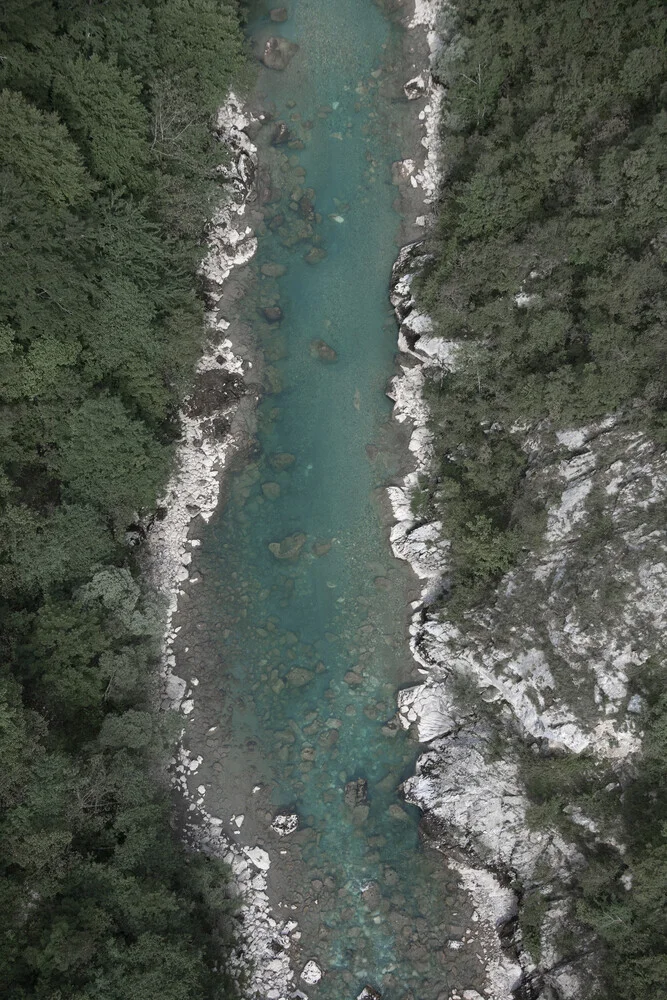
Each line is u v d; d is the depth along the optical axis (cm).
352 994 2495
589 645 2381
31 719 2173
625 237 2362
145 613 2566
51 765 2169
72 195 2250
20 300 2214
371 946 2533
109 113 2275
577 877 2408
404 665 2698
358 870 2588
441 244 2664
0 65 2131
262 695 2700
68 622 2330
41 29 2178
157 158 2506
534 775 2456
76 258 2327
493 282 2534
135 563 2648
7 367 2236
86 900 2164
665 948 2181
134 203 2458
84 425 2381
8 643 2294
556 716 2417
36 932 2108
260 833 2609
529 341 2500
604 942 2311
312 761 2661
